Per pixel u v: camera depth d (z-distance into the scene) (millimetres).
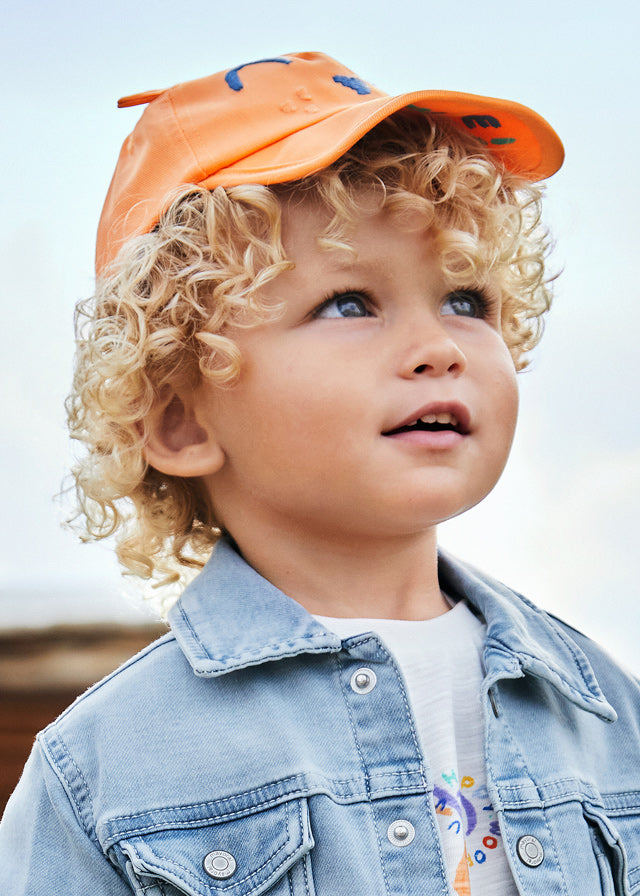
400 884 820
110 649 2227
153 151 979
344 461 847
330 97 976
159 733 863
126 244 966
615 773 963
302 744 850
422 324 872
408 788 847
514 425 912
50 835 887
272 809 826
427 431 858
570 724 946
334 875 811
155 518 1044
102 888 855
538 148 1023
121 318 967
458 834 848
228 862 818
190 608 938
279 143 935
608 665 1035
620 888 891
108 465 1008
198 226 920
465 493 866
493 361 906
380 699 873
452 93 919
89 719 894
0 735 2014
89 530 1110
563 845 866
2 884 892
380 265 873
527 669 915
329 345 857
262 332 875
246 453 895
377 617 917
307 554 915
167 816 834
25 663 2172
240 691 872
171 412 959
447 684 902
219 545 974
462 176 937
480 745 892
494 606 959
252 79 978
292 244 881
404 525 862
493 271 953
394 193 884
